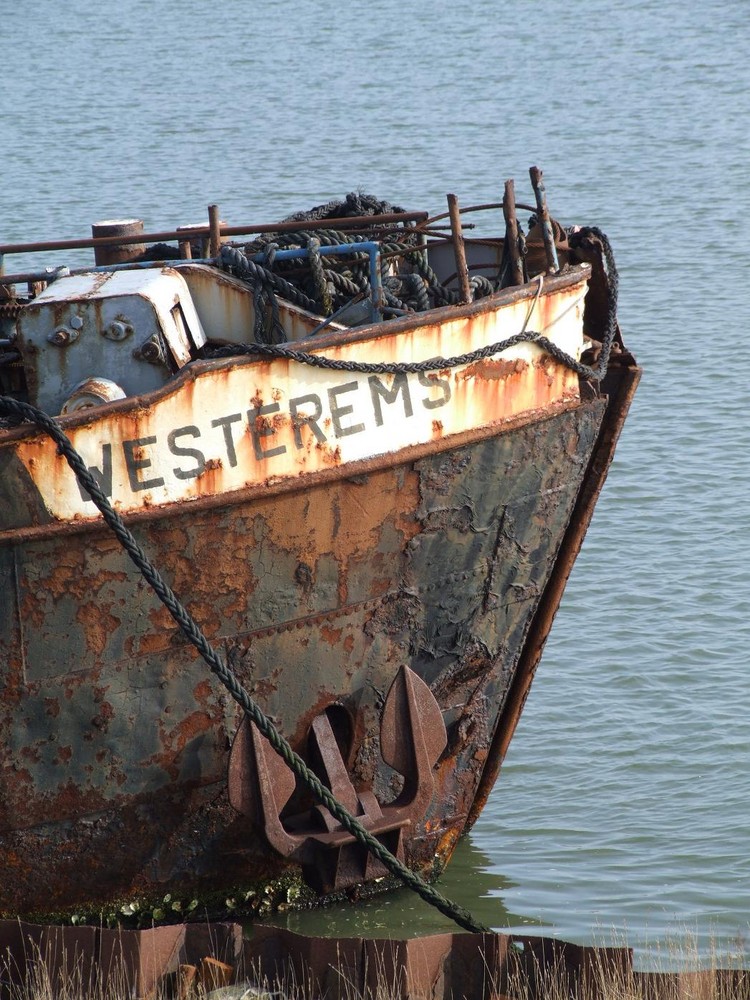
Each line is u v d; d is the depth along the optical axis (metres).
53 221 107.50
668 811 37.97
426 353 29.61
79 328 28.55
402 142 146.00
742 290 91.12
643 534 56.62
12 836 28.58
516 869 35.28
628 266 98.62
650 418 69.25
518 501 32.12
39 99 181.50
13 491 26.39
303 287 31.50
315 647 30.34
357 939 26.55
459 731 33.66
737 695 44.22
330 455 28.83
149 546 27.67
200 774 29.95
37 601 27.16
